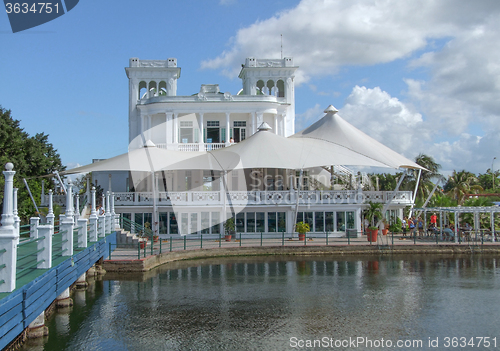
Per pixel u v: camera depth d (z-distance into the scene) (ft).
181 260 98.43
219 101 160.04
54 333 47.65
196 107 160.04
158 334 47.96
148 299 63.16
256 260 98.68
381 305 60.23
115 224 104.01
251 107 161.58
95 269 80.33
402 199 129.80
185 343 45.27
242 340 46.21
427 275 81.41
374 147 130.93
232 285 72.69
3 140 125.08
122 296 64.85
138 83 178.40
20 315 31.68
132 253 93.66
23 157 133.90
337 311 57.26
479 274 82.23
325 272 84.53
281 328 50.42
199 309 57.98
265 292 67.77
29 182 131.13
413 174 206.59
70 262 47.75
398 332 49.21
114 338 46.42
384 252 107.24
